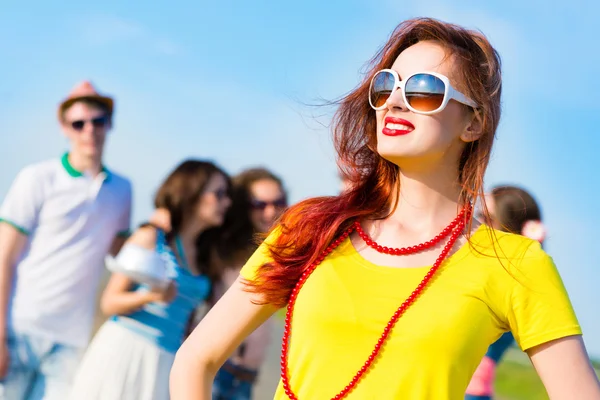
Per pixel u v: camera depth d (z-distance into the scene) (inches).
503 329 79.9
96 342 173.3
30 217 182.2
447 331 76.2
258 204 191.9
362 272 80.2
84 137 184.9
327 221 83.3
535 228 176.6
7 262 180.7
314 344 78.5
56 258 182.7
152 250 173.9
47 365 182.9
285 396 80.0
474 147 84.7
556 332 77.7
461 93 82.7
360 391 76.5
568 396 76.9
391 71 82.7
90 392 168.4
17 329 180.4
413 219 83.7
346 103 90.4
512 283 78.4
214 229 183.2
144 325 172.1
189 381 82.7
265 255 84.7
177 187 178.1
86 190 185.2
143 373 170.6
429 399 75.6
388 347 76.5
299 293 81.4
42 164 185.3
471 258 79.8
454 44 84.4
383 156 83.0
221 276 184.4
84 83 186.5
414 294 77.7
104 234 188.4
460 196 84.5
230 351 84.3
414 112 81.0
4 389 180.1
